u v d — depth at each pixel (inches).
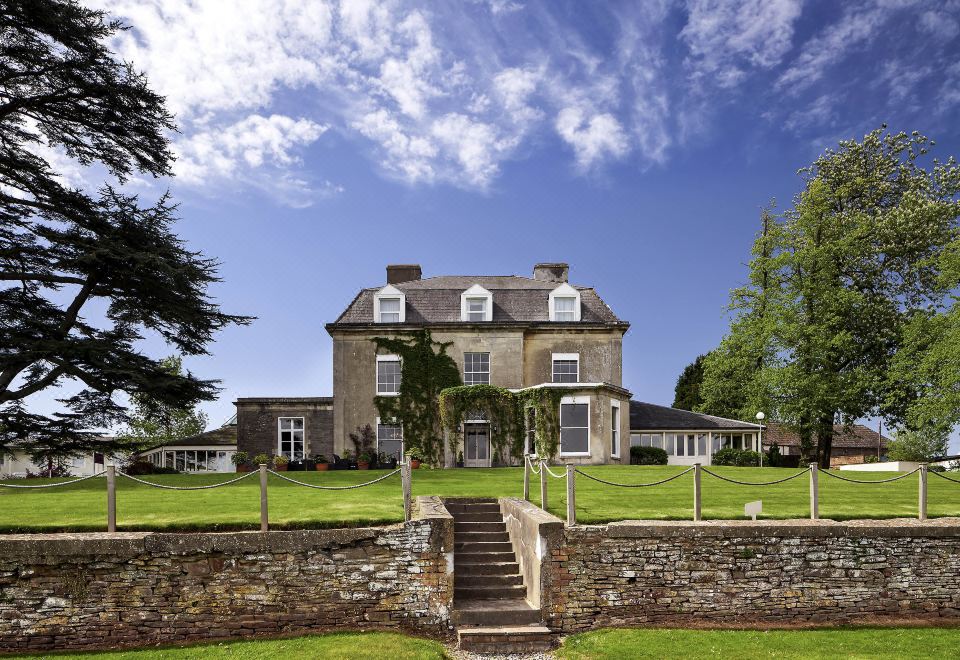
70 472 1622.8
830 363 1288.1
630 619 452.4
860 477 971.3
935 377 1157.1
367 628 436.5
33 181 995.9
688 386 2114.9
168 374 1031.0
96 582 418.0
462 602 473.1
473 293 1310.3
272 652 384.8
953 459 1373.0
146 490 673.6
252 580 432.5
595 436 1152.8
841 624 452.8
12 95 976.9
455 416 1216.2
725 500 585.0
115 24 1000.2
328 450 1301.7
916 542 471.5
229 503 556.1
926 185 1376.7
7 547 412.8
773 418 1380.4
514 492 683.4
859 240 1316.4
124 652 398.3
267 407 1312.7
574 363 1300.4
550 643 426.6
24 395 975.0
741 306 1424.7
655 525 462.3
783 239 1379.2
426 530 450.6
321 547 441.1
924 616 464.8
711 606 457.4
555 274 1485.0
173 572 424.8
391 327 1280.8
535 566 463.8
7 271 997.8
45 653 402.9
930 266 1323.8
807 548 465.7
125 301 1023.6
